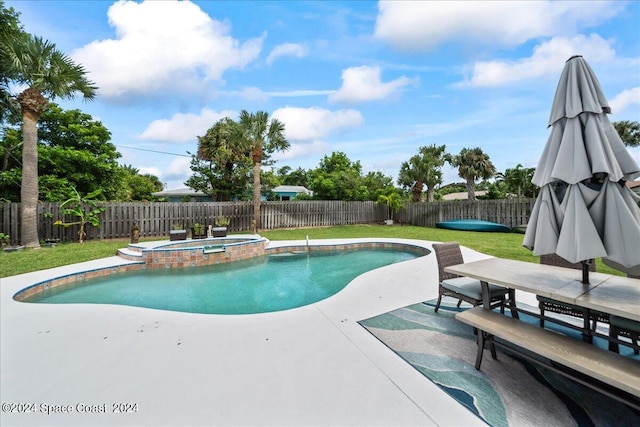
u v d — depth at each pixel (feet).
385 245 32.12
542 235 7.46
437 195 80.64
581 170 6.70
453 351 8.46
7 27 30.07
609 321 7.70
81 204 33.37
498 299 9.65
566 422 5.67
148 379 7.26
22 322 11.02
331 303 12.82
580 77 7.20
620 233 6.40
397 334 9.63
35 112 28.12
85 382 7.15
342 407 6.16
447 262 11.58
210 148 59.36
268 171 71.67
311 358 8.17
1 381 7.23
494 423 5.67
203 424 5.73
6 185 37.24
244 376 7.34
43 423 5.78
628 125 49.34
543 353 6.10
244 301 16.81
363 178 73.92
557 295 6.84
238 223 44.91
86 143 46.42
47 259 23.02
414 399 6.40
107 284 19.53
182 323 10.85
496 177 63.87
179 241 29.14
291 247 30.40
